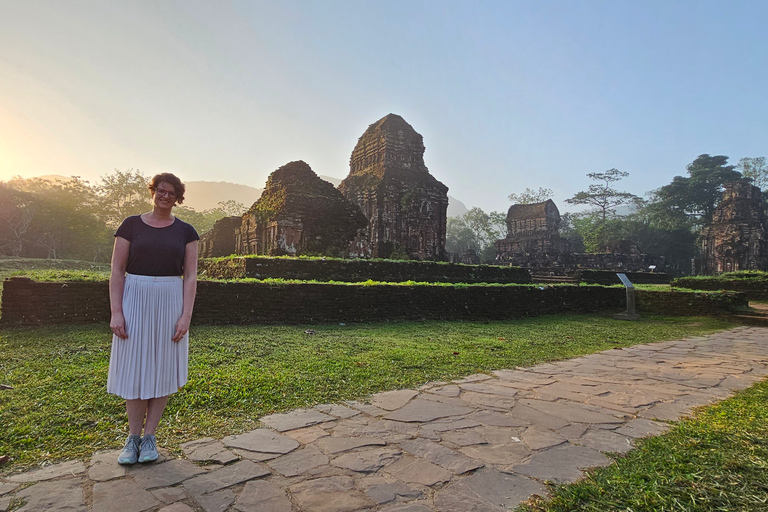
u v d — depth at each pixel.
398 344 7.37
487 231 65.88
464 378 5.44
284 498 2.47
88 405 3.80
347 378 5.09
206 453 3.04
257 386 4.55
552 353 7.46
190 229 3.21
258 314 8.94
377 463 2.95
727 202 38.03
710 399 4.72
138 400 2.95
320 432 3.49
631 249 42.03
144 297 2.94
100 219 40.75
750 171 56.75
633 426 3.78
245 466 2.86
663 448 3.23
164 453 3.02
